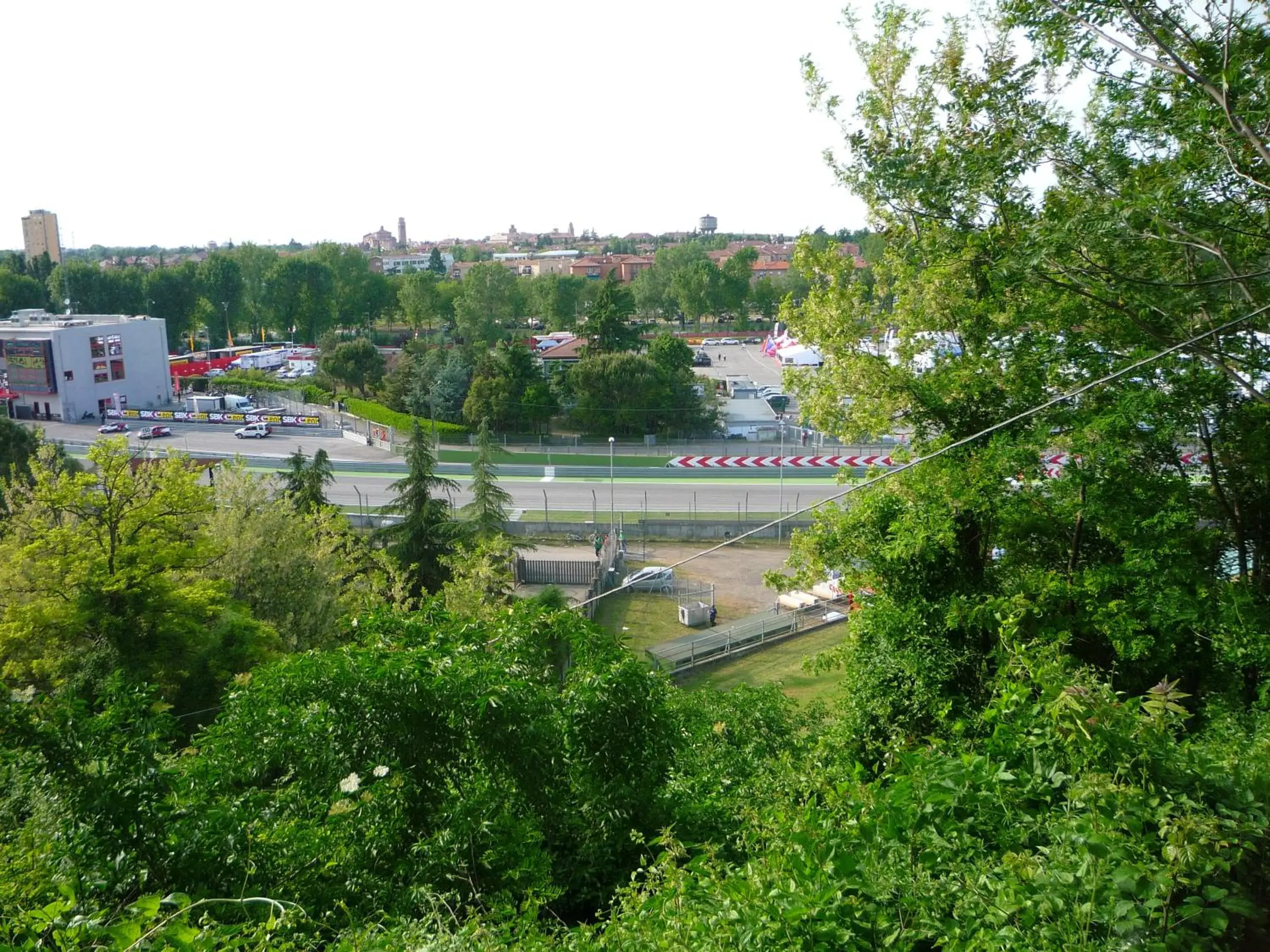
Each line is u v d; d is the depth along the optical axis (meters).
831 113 17.30
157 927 5.32
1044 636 12.86
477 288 100.75
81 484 23.50
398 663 9.67
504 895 8.45
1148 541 12.41
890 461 16.97
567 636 11.89
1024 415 11.07
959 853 6.31
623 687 10.65
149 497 24.56
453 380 73.12
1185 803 5.79
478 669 10.01
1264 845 5.95
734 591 41.06
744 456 62.50
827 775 10.17
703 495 55.91
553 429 71.12
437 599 12.80
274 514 28.78
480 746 9.62
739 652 32.59
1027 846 6.30
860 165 17.17
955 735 9.65
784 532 48.44
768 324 145.00
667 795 10.84
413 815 9.51
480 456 39.91
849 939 5.52
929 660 13.81
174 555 23.91
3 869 8.29
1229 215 11.79
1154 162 12.62
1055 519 14.45
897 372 15.46
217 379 94.38
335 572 30.48
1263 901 5.68
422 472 33.50
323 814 9.79
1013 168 13.95
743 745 14.41
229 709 10.47
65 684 20.55
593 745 10.39
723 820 10.30
